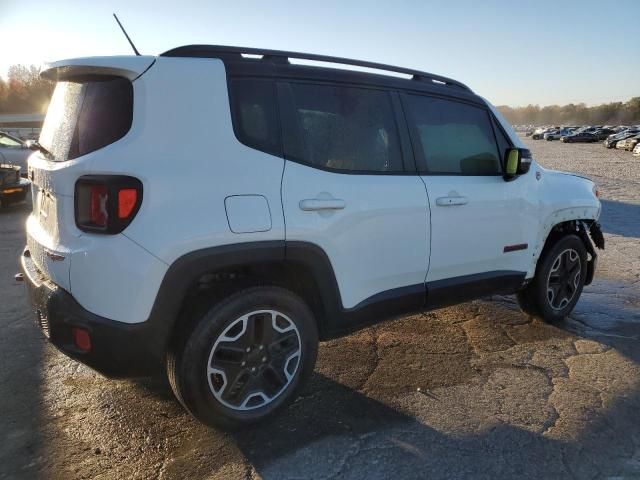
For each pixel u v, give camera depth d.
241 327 2.65
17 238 7.57
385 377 3.46
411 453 2.65
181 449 2.64
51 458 2.54
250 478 2.44
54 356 3.64
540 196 4.05
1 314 4.41
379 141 3.15
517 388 3.33
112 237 2.32
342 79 3.04
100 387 3.23
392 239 3.11
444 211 3.36
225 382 2.64
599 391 3.31
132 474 2.44
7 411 2.95
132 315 2.36
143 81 2.41
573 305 4.59
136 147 2.35
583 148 48.97
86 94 2.57
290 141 2.77
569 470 2.54
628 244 7.77
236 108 2.62
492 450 2.68
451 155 3.54
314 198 2.76
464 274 3.61
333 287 2.90
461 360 3.74
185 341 2.53
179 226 2.37
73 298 2.44
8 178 9.81
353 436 2.79
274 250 2.63
